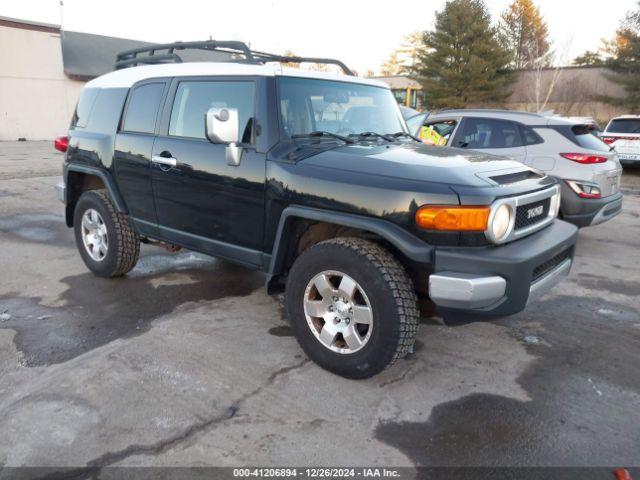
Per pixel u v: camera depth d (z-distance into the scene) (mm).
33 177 12242
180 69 4297
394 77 42844
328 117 3967
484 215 2914
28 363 3506
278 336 3965
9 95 26484
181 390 3189
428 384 3355
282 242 3520
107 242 4984
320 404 3092
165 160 4184
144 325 4137
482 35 36938
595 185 6180
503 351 3844
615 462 2664
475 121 7031
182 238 4312
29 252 6148
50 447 2656
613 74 32812
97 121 4988
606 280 5484
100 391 3150
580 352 3848
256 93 3689
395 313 3045
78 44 32188
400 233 3020
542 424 2961
